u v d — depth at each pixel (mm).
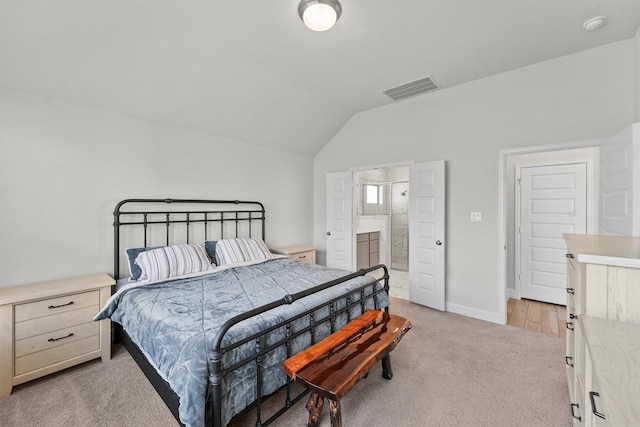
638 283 1025
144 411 1721
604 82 2465
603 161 2449
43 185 2312
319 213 4797
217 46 2404
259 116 3477
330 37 2309
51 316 2031
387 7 1964
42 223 2311
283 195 4363
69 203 2439
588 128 2537
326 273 2697
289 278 2516
